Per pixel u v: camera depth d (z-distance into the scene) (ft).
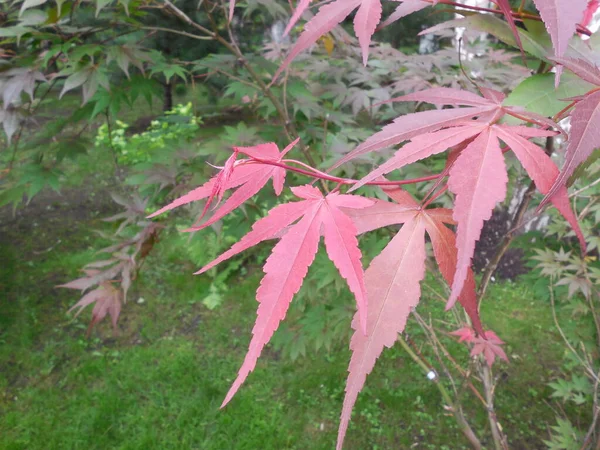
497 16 2.72
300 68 8.81
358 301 1.66
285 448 9.72
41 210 19.65
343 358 11.87
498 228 14.19
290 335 8.96
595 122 1.63
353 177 6.24
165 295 14.73
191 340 12.93
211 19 6.26
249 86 7.70
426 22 12.64
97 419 10.28
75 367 11.93
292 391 11.12
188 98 30.25
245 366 1.59
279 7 7.62
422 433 10.03
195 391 11.18
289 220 1.92
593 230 8.00
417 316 5.64
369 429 10.18
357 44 8.08
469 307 2.08
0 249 16.69
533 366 11.60
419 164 6.79
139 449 9.65
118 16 6.26
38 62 6.50
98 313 7.18
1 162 12.05
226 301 14.51
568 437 7.43
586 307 7.61
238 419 10.32
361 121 8.17
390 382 11.19
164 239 16.81
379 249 5.84
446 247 2.06
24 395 11.02
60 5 5.29
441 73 7.47
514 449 9.58
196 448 9.75
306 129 7.36
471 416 10.36
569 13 1.60
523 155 1.87
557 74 1.83
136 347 12.60
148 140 19.42
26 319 13.41
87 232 18.06
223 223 7.72
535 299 13.62
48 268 15.78
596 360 7.73
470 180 1.70
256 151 2.25
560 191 1.90
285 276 1.74
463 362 11.46
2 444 9.69
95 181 21.98
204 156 7.67
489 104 2.20
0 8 6.92
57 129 7.84
